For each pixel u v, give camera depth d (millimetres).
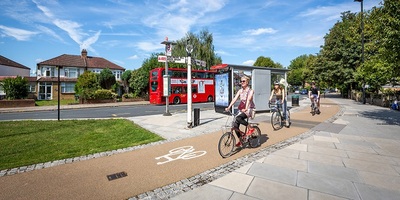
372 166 4570
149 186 3752
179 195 3428
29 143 6812
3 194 3502
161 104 24672
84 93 27453
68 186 3777
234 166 4629
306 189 3566
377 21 10047
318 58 42219
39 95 36750
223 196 3367
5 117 15078
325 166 4574
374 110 15508
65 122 11062
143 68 35375
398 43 8828
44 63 38250
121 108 20953
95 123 10742
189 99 9086
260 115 12969
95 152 5773
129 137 7543
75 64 41125
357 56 31766
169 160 5078
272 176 4090
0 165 4777
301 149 5828
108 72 34469
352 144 6324
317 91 12953
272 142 6586
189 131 8422
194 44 36125
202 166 4660
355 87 34000
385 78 17312
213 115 13141
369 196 3340
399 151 5625
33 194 3500
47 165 4820
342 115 12758
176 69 24969
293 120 10875
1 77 36062
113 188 3689
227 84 13273
